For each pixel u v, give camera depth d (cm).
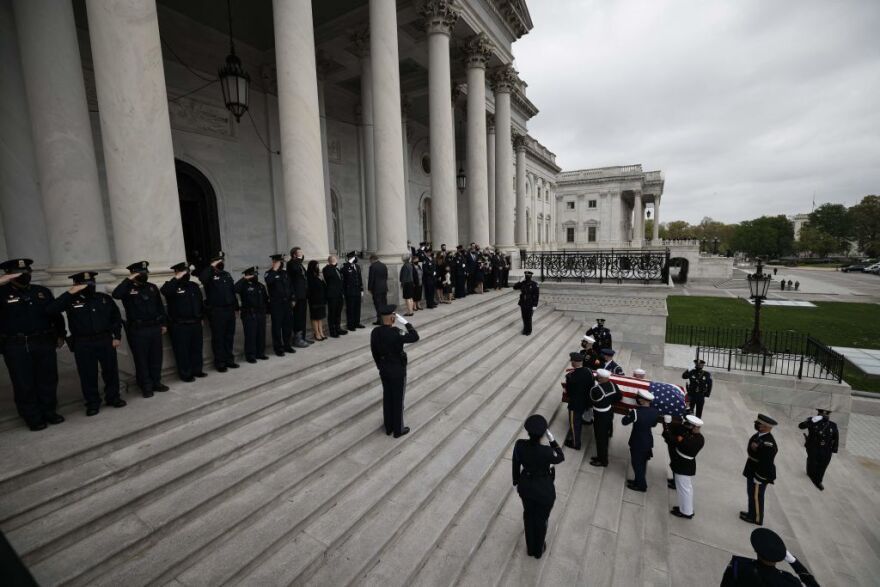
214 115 1501
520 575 491
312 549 426
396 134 1220
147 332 598
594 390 760
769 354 1493
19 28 780
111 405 568
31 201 923
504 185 2128
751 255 11544
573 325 1673
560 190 7506
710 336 2183
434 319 1144
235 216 1587
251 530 430
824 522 775
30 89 796
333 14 1512
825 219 12356
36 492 399
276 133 1705
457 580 459
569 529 595
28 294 497
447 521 518
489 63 1969
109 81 654
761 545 404
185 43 1404
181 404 573
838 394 1306
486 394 859
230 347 730
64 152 816
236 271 1595
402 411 633
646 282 1734
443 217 1527
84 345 529
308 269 921
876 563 665
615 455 831
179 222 734
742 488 800
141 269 597
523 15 2016
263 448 543
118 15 643
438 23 1424
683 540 633
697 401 1137
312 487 505
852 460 1127
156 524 399
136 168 674
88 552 363
